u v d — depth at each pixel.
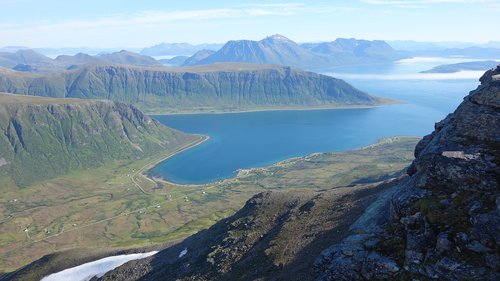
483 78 74.00
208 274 99.44
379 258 53.31
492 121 56.06
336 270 56.62
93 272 154.25
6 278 180.62
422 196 56.28
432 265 46.72
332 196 111.44
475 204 49.06
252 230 113.75
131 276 133.75
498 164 51.75
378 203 78.62
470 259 44.56
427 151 64.50
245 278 84.75
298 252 83.12
